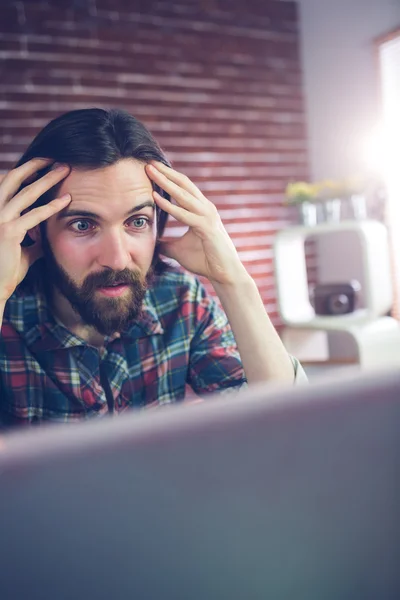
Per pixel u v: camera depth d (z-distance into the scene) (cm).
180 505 12
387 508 14
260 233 407
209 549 12
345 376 14
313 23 407
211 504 12
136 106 376
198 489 12
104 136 89
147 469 12
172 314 114
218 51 397
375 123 366
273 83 412
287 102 417
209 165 394
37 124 351
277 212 412
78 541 11
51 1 354
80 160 88
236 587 12
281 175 414
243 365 106
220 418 12
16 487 11
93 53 364
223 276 106
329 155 405
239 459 12
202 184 392
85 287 92
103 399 103
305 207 350
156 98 381
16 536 11
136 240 92
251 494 12
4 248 90
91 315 93
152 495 12
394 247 359
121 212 90
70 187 90
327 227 320
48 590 11
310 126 419
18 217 91
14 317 103
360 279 385
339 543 13
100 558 11
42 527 11
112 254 90
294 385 14
